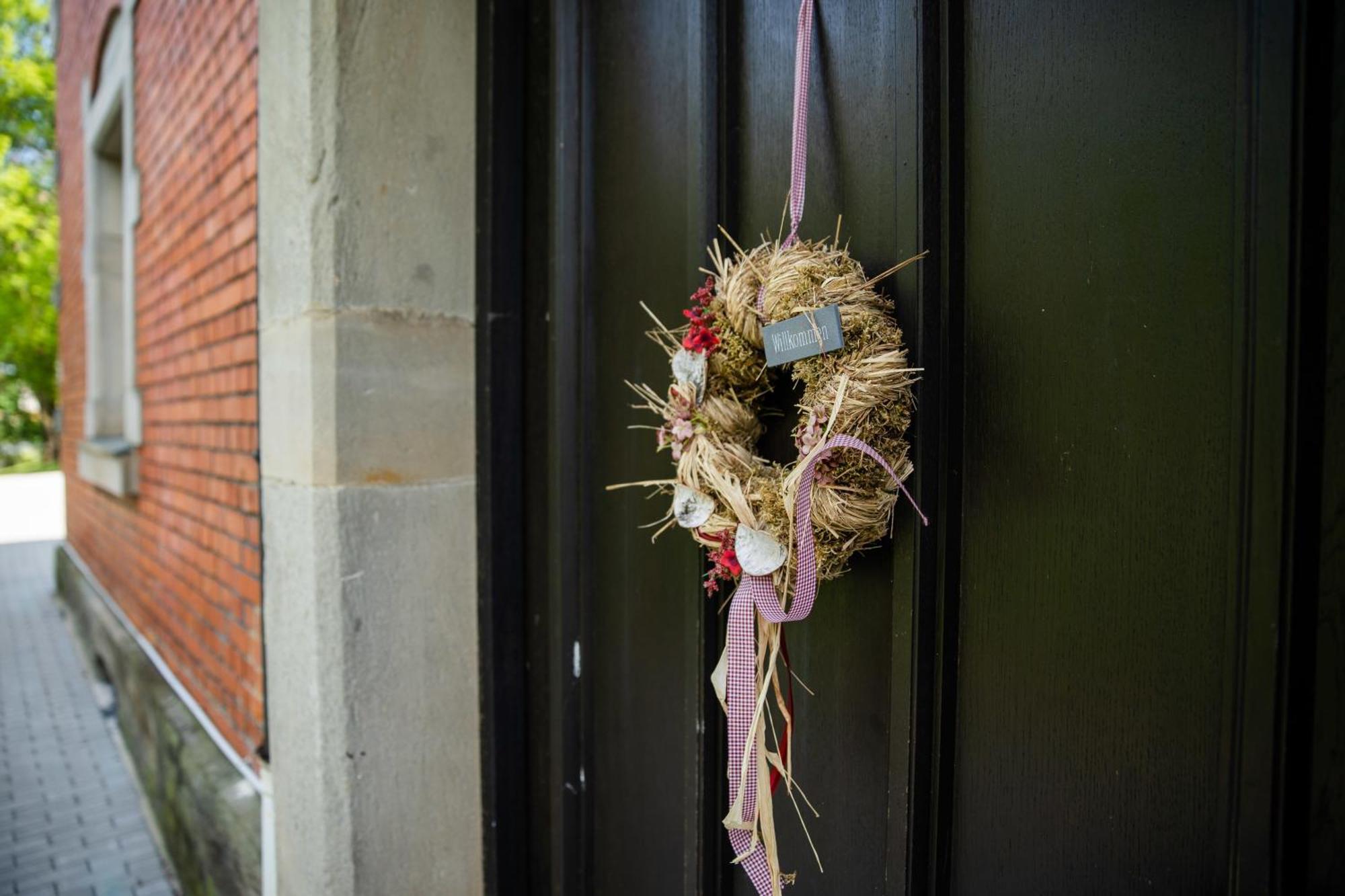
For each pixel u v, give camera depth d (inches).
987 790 36.8
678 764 52.4
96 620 160.4
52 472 708.0
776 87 45.1
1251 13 26.5
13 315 504.7
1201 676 29.6
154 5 115.1
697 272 47.9
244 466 80.3
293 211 58.7
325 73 56.0
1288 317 25.7
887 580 39.4
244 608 81.2
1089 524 32.7
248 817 76.3
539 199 61.1
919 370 34.7
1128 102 31.2
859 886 42.3
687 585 49.8
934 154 36.2
